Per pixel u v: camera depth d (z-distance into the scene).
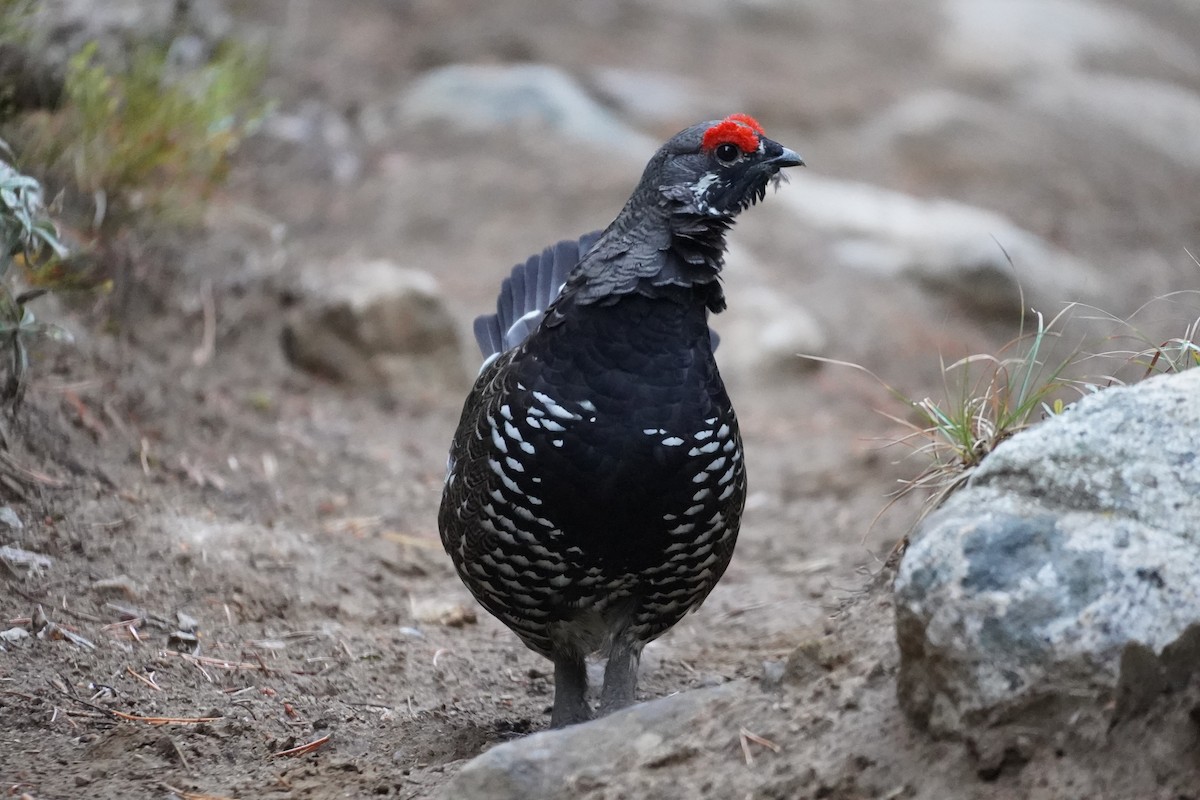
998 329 18.19
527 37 25.77
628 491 6.75
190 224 13.68
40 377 10.45
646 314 6.86
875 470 12.84
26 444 9.60
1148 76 30.08
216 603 8.87
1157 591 4.91
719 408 6.93
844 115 25.25
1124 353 7.90
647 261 6.91
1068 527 5.11
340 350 13.45
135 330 12.20
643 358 6.79
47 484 9.41
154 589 8.80
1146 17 34.41
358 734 7.33
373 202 18.25
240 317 13.41
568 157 20.22
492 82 21.92
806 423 15.01
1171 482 5.19
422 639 9.13
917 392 15.93
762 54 27.69
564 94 22.06
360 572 10.03
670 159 7.11
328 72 22.55
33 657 7.67
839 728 5.41
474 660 8.95
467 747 7.10
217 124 13.51
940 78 28.12
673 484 6.79
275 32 23.20
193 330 12.88
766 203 20.44
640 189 7.16
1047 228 21.92
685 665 8.98
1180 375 5.59
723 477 6.93
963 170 23.77
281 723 7.40
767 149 7.18
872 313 17.77
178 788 6.41
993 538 5.10
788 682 5.82
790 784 5.25
